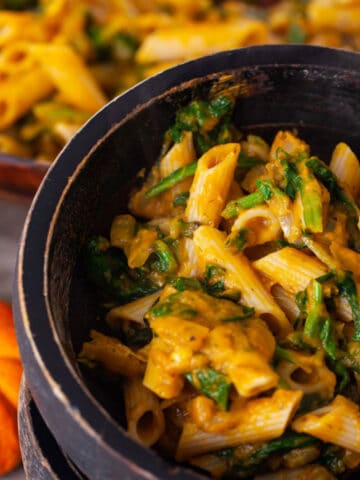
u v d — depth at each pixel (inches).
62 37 23.0
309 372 12.3
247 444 12.1
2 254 21.0
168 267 13.5
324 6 23.6
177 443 12.4
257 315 12.7
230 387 11.7
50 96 22.7
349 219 13.6
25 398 13.6
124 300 13.7
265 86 14.2
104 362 12.7
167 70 13.7
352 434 12.0
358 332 12.7
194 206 13.5
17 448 16.4
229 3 25.0
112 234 13.9
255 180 13.9
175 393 11.9
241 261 13.1
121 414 12.7
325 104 14.4
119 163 13.7
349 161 14.1
